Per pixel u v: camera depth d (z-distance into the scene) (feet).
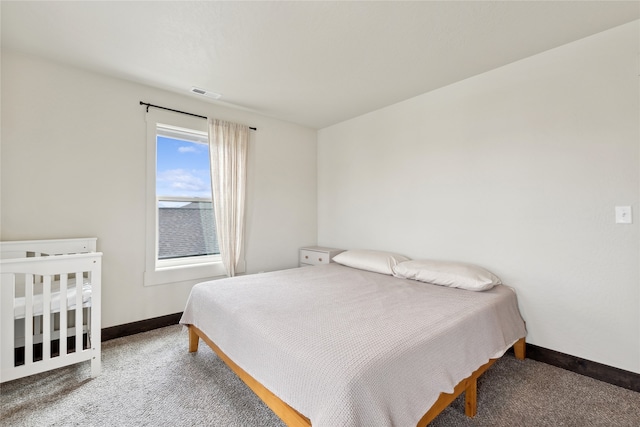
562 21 5.69
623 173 5.79
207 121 9.75
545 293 6.77
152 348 7.38
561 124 6.53
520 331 6.64
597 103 6.08
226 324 5.52
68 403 5.20
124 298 8.18
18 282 6.78
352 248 11.54
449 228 8.51
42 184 7.06
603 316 6.03
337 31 6.01
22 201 6.82
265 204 11.32
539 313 6.86
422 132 9.19
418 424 3.77
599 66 6.05
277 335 4.35
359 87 8.70
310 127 12.80
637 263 5.65
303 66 7.45
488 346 5.30
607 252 5.97
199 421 4.79
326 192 12.69
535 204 6.91
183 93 9.09
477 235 7.91
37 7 5.25
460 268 7.25
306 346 3.95
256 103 9.93
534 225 6.93
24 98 6.84
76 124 7.49
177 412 5.01
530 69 6.98
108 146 7.95
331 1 5.13
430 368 4.07
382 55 6.93
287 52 6.79
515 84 7.22
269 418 4.87
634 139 5.67
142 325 8.46
